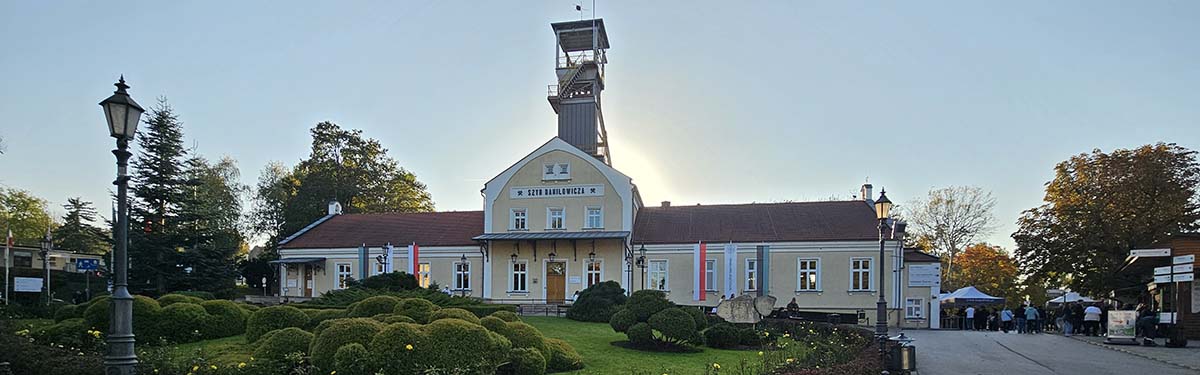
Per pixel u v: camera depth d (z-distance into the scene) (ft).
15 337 53.11
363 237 160.97
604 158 167.63
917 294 136.46
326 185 202.90
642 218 158.51
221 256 146.82
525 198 151.33
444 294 94.58
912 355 53.26
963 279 218.18
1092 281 140.97
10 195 253.65
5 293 136.26
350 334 46.57
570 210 149.28
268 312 63.31
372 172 214.90
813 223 146.61
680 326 68.08
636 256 145.69
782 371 48.49
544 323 91.76
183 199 145.38
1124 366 63.72
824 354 58.03
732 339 74.13
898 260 136.56
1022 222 152.56
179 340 65.36
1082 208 143.13
